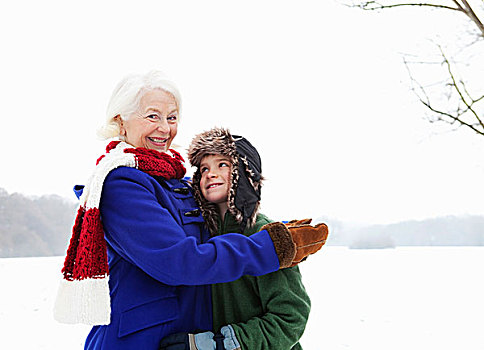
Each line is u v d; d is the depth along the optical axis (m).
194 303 1.25
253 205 1.26
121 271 1.18
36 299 6.10
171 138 1.38
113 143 1.33
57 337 4.43
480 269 9.46
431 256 12.36
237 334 1.12
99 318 1.05
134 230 1.09
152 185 1.20
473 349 4.09
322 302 6.36
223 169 1.25
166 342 1.12
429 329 4.82
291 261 1.15
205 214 1.28
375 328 4.90
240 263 1.09
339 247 17.97
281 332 1.17
